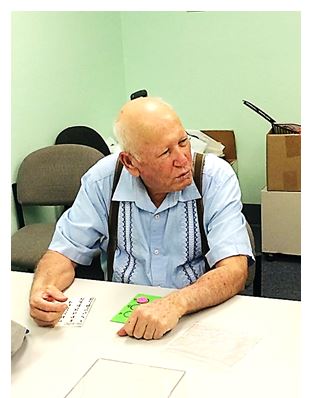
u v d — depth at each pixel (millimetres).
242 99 3711
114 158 1657
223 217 1523
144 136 1417
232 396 1006
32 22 2861
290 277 3070
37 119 2955
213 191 1550
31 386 1079
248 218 3898
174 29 3725
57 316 1303
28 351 1203
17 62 2766
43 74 2984
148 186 1543
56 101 3117
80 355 1177
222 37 3637
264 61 3592
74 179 2682
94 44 3479
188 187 1548
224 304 1362
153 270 1619
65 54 3174
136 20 3779
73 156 2691
